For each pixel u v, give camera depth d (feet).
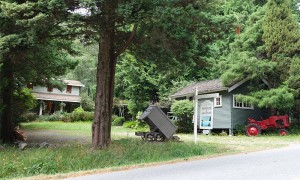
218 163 32.81
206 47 46.57
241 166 30.30
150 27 42.83
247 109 82.02
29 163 33.81
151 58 49.11
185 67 48.37
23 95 77.36
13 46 37.86
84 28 44.34
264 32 78.54
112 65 47.75
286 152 39.45
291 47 75.20
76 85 162.09
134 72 114.93
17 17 35.65
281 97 71.51
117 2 36.68
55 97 151.94
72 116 134.72
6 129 56.08
